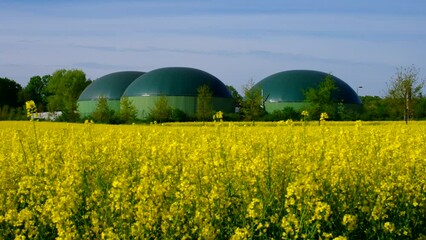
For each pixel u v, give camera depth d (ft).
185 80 308.19
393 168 35.94
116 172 37.55
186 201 26.76
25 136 45.52
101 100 242.99
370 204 29.91
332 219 28.91
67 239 22.65
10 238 26.50
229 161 35.78
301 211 25.82
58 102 414.82
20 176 37.29
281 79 327.26
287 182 31.99
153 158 35.37
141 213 24.03
